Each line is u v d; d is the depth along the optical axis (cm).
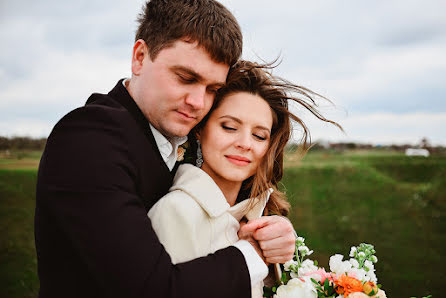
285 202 189
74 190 115
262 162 171
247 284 117
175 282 108
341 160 1399
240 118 152
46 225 127
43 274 134
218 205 143
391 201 1023
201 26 137
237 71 156
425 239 764
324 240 768
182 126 146
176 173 159
